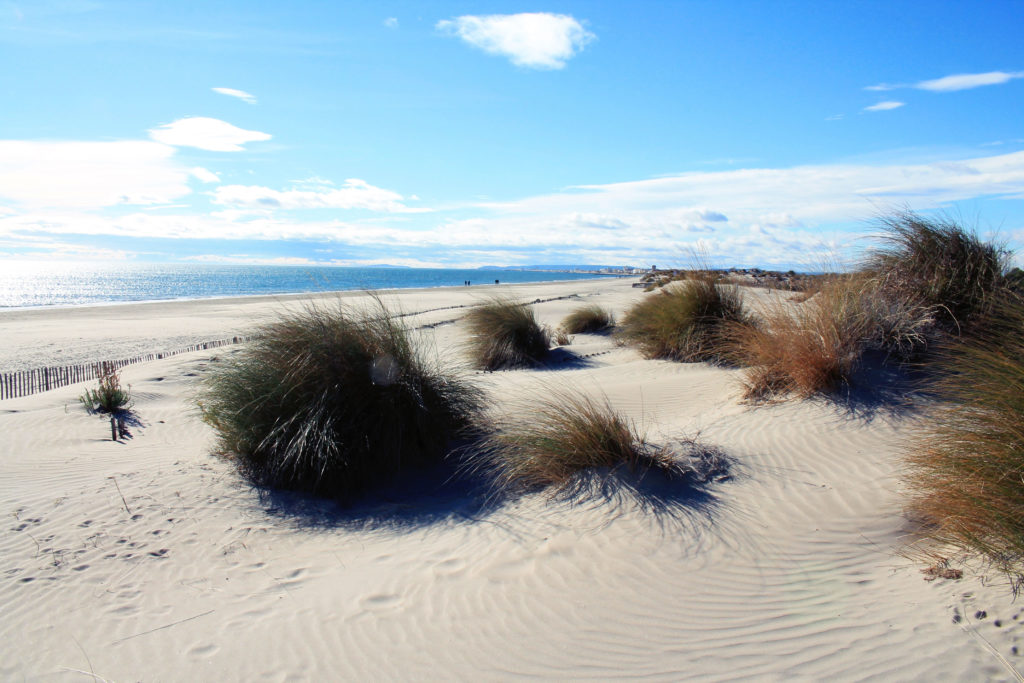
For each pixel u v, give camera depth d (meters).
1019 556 3.27
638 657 3.08
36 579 4.02
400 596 3.80
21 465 6.41
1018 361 4.53
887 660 2.85
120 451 7.05
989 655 2.77
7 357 17.81
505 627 3.40
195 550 4.55
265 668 3.11
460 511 5.24
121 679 3.03
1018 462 3.54
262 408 6.11
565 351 14.21
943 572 3.45
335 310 6.89
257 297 44.78
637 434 5.90
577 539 4.29
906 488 4.45
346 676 3.04
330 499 5.74
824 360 6.80
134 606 3.74
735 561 3.89
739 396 7.44
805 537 4.09
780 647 3.05
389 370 6.42
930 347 7.10
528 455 5.57
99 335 22.75
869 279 8.30
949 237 8.09
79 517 5.04
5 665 3.14
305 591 3.95
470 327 13.79
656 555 4.00
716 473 5.14
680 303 11.56
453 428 6.88
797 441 5.67
